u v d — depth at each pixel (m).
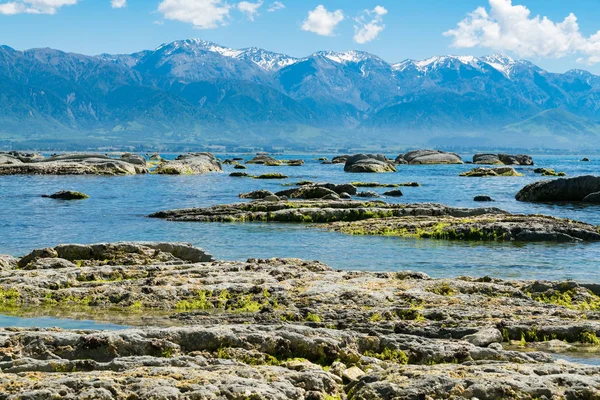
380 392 11.87
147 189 76.38
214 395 11.12
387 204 50.00
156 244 28.83
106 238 39.50
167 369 12.37
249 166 151.38
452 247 36.12
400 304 20.73
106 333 14.67
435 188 81.56
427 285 22.67
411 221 43.28
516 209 57.09
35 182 85.50
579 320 19.20
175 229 43.28
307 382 12.51
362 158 127.75
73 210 54.12
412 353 15.07
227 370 12.63
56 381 11.47
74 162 106.81
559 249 35.53
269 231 42.34
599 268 30.44
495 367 12.98
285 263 26.95
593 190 63.44
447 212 47.72
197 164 116.69
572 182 63.88
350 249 35.50
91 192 71.62
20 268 27.17
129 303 21.84
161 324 19.50
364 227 42.50
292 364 13.59
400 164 159.12
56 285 23.34
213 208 50.19
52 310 21.22
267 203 50.47
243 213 48.34
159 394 10.94
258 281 23.50
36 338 14.62
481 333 17.22
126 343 14.41
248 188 78.94
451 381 12.01
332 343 14.89
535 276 28.59
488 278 24.11
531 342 17.75
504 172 110.44
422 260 32.31
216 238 39.44
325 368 14.16
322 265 26.73
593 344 17.62
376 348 15.66
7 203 59.06
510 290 22.47
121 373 12.12
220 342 14.78
